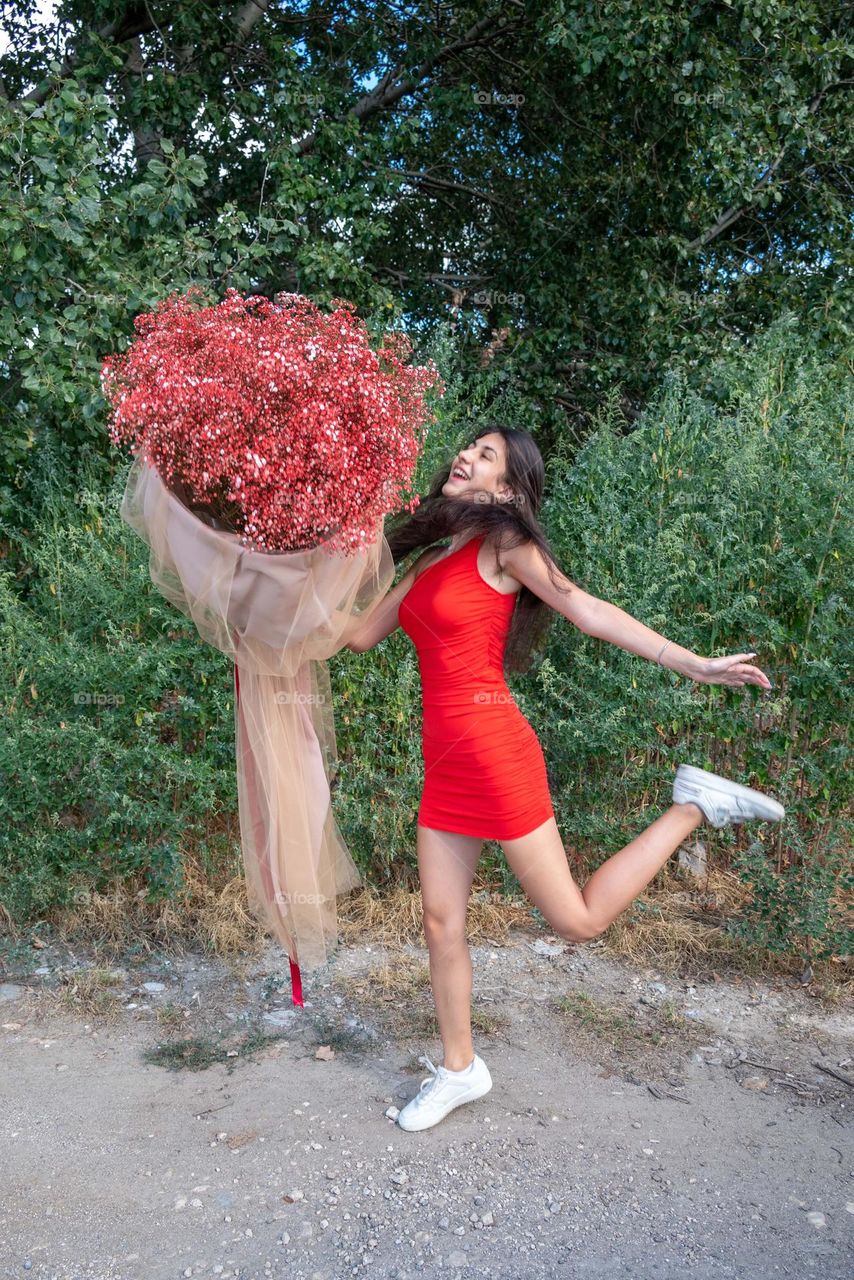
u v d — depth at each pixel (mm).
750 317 7246
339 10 7711
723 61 6184
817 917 3594
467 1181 2543
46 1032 3305
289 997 3549
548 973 3756
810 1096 2986
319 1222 2387
